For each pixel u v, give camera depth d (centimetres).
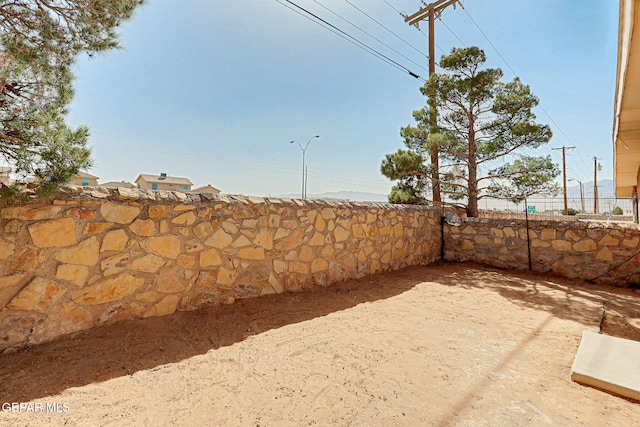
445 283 556
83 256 280
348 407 201
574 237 619
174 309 338
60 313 267
